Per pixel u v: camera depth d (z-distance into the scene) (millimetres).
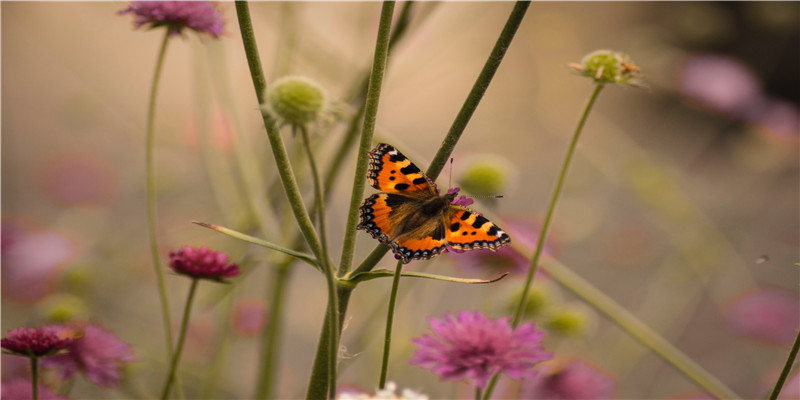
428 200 758
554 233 1000
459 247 754
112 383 755
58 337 722
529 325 713
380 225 756
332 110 678
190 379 927
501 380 869
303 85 673
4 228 1035
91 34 1318
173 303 1074
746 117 1253
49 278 1016
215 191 872
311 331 1272
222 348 877
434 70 1210
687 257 1137
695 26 1249
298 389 1086
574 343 941
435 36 930
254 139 960
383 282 991
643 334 807
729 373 1312
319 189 663
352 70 906
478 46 1187
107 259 1117
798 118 1265
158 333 988
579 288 814
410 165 764
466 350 706
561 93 1282
